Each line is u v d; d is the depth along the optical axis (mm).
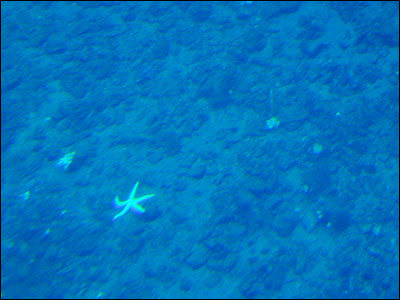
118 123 4910
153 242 4578
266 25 5312
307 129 4902
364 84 5062
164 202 4672
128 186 4715
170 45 5219
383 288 4500
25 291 4457
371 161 4812
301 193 4715
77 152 4812
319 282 4504
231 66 5121
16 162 4777
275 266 4535
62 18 5344
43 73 5090
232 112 4953
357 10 5367
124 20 5340
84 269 4516
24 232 4586
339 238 4605
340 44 5219
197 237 4594
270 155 4812
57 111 4945
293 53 5184
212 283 4492
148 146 4836
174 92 5023
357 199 4703
